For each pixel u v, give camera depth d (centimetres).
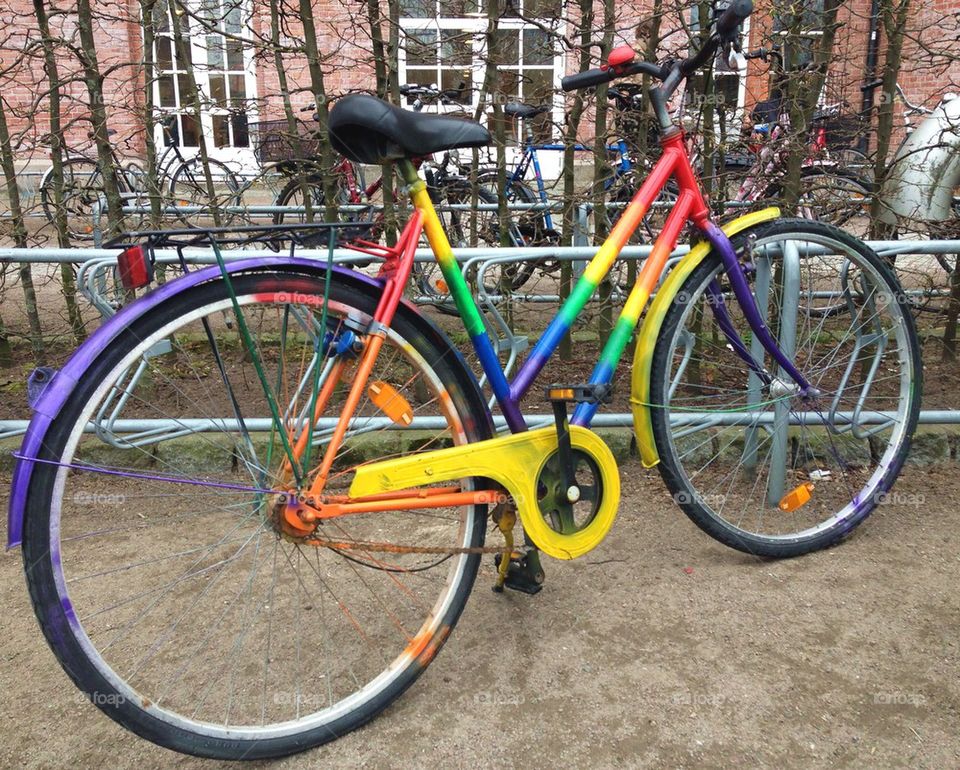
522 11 336
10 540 143
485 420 197
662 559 251
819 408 269
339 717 177
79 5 335
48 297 488
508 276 337
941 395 351
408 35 326
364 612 225
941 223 343
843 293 292
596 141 338
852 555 251
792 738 176
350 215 378
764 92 390
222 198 397
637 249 272
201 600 230
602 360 215
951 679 193
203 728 164
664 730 179
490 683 195
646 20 317
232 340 381
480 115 341
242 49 356
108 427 259
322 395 179
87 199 409
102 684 153
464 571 196
